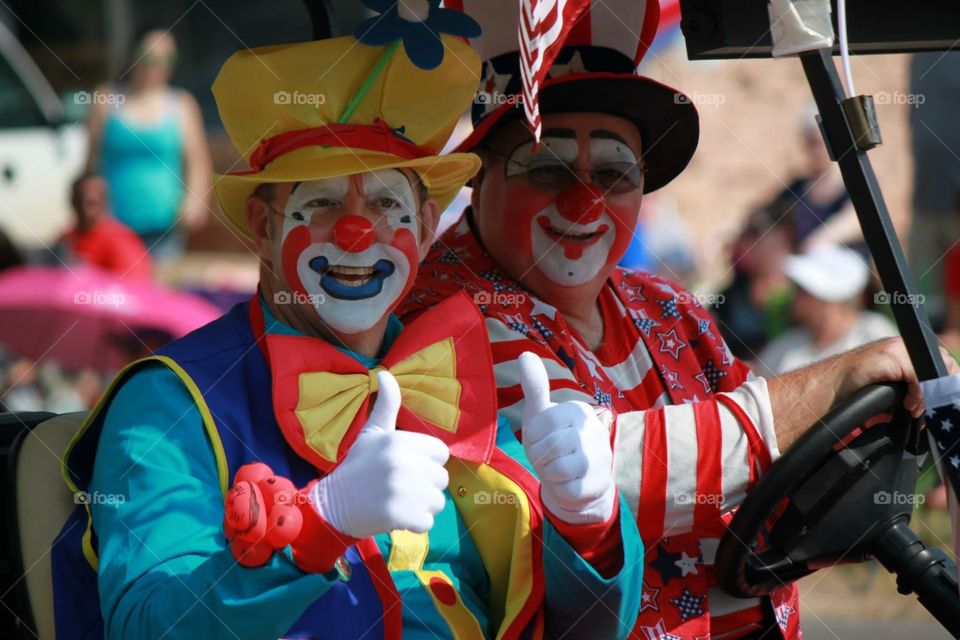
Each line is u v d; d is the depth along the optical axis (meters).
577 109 4.57
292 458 3.72
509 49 4.71
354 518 3.22
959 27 4.09
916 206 10.80
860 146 3.69
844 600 7.86
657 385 4.70
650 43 4.79
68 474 3.79
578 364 4.48
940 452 3.51
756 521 3.90
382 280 3.86
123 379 3.79
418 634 3.73
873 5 4.06
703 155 11.39
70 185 9.03
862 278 8.74
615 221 4.62
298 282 3.82
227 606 3.22
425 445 3.29
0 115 9.73
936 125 10.81
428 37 3.90
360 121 3.93
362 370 3.83
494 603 3.94
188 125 9.61
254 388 3.79
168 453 3.59
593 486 3.55
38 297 8.09
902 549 3.97
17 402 7.92
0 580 3.87
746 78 11.61
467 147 4.66
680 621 4.15
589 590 3.68
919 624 7.32
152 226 9.25
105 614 3.43
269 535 3.21
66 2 11.04
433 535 3.87
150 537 3.45
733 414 4.08
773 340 8.82
